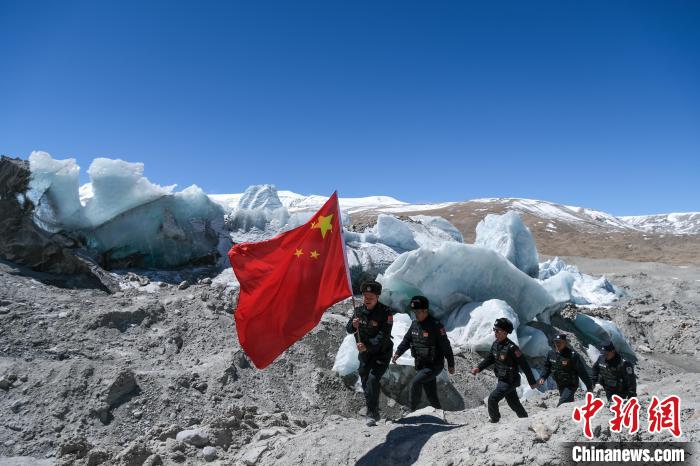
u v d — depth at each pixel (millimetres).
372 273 14492
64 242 12125
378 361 6090
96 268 12078
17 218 11703
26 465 6281
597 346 14312
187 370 8711
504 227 16766
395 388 9352
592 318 14703
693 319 16719
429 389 6047
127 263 13305
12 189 11625
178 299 11273
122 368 8328
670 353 15359
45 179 11961
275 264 6480
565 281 14875
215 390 8297
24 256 11523
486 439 4996
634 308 18734
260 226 16203
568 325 14742
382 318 5906
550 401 8445
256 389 8766
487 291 12922
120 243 13125
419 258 12531
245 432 7180
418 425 6145
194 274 13469
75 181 12453
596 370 6844
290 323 6395
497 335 6047
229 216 15914
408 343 6062
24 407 7242
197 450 6727
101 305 10453
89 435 7008
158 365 8844
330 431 6340
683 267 32562
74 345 8914
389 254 15219
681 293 23422
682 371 13539
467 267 12695
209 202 14719
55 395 7461
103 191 12562
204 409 7871
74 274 11875
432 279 12641
